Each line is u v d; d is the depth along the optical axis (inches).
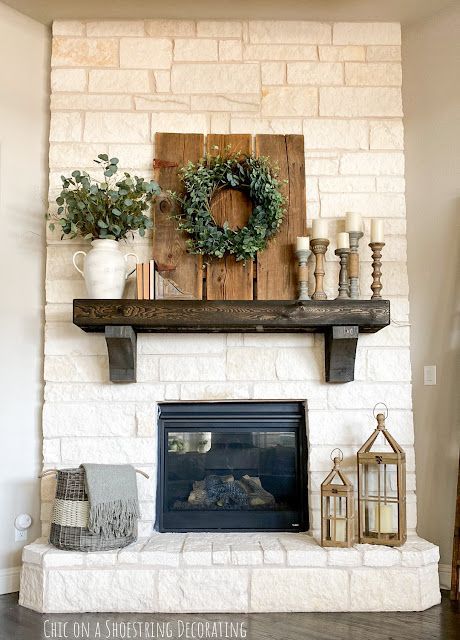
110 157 140.3
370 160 141.9
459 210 138.7
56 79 141.5
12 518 134.0
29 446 137.4
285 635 106.5
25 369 138.2
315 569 119.2
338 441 135.5
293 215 138.3
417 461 138.7
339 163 141.6
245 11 140.7
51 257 138.2
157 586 118.3
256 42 144.5
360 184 141.2
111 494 121.1
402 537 122.9
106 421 134.9
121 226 131.7
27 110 142.8
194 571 118.6
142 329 132.6
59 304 137.2
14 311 137.8
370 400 136.4
